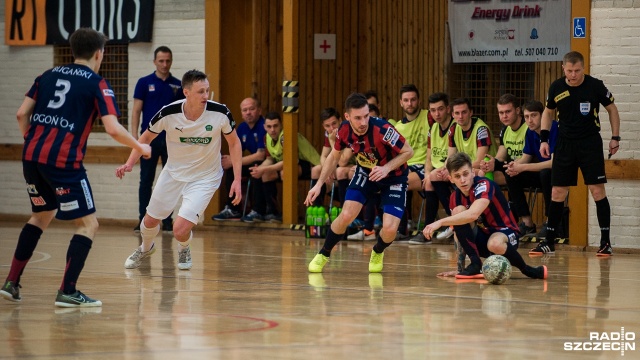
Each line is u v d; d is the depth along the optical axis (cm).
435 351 994
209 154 1706
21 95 2998
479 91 2750
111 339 1059
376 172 1630
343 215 1695
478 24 2653
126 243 2292
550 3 2558
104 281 1581
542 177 2228
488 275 1559
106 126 1270
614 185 2234
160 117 1673
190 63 2788
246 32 2823
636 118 2211
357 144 1669
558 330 1126
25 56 2989
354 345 1025
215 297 1398
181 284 1547
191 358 957
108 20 2866
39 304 1321
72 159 1270
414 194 2805
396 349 1004
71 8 2912
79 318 1204
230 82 2802
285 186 2589
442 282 1588
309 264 1775
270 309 1280
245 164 2645
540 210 2705
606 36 2231
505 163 2314
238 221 2697
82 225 1311
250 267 1803
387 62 2848
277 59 2812
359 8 2858
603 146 2241
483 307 1305
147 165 2595
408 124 2466
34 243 1339
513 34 2609
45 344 1033
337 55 2842
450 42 2750
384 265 1852
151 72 2833
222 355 971
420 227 2467
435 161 2339
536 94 2659
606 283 1595
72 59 2942
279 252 2102
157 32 2825
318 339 1059
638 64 2206
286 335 1084
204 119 1677
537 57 2588
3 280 1589
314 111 2827
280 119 2717
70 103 1273
